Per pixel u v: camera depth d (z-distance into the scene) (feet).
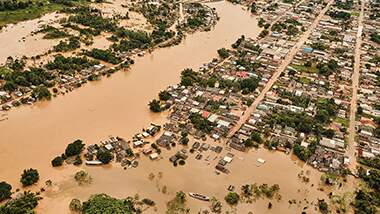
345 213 425.28
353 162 501.56
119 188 442.50
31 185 438.81
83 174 453.17
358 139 545.44
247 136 538.06
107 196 414.21
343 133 553.64
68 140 513.86
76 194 431.43
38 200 419.33
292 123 563.89
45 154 487.20
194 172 472.44
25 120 553.64
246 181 463.42
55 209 409.90
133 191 439.63
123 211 393.29
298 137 540.52
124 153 493.36
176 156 492.95
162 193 438.40
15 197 419.74
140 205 418.10
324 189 458.50
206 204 426.92
